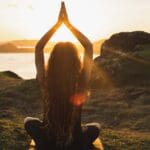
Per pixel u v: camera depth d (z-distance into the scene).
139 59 32.53
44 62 4.31
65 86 4.05
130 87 28.80
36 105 26.73
